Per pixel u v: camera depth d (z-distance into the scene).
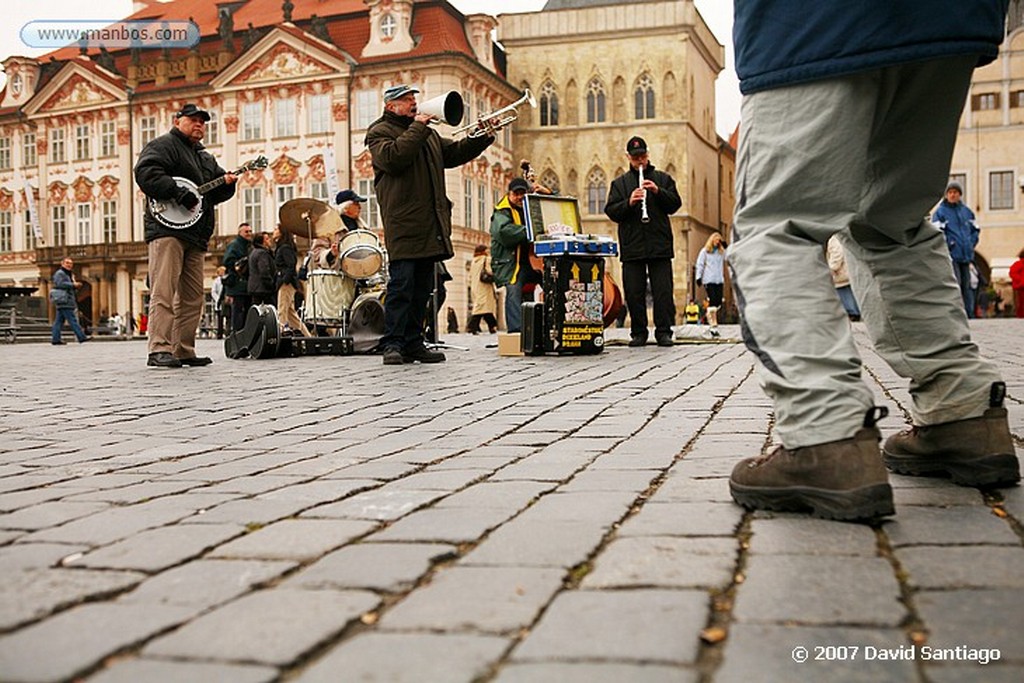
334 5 50.75
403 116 9.48
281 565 2.26
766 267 2.62
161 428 5.09
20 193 54.38
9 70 55.34
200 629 1.83
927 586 1.97
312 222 13.77
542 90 51.88
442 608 1.92
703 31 53.69
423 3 47.31
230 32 50.28
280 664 1.65
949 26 2.45
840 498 2.50
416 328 9.83
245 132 48.69
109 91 51.50
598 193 51.41
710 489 2.99
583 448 3.96
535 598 1.97
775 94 2.60
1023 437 3.79
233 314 18.88
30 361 12.88
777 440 4.02
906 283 2.93
